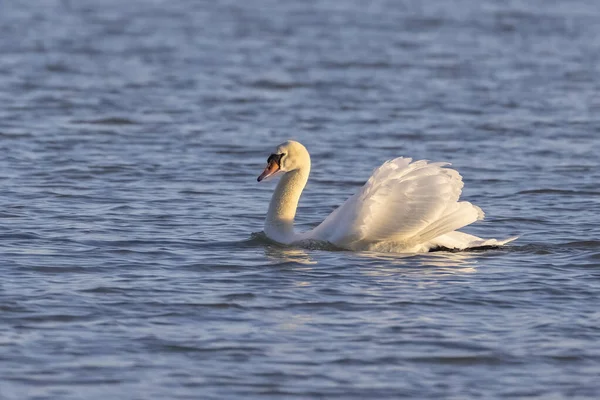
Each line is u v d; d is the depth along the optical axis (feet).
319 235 50.70
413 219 49.16
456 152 81.25
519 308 40.98
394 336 37.60
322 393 32.73
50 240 51.29
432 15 195.00
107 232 53.47
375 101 106.63
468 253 49.75
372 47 150.82
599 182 69.82
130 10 197.16
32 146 79.82
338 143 84.58
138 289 42.86
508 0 226.79
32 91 107.45
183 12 195.21
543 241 52.85
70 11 191.93
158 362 34.88
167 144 82.53
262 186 68.08
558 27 177.68
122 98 105.19
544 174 72.64
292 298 41.83
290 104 104.27
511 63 136.56
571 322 39.34
